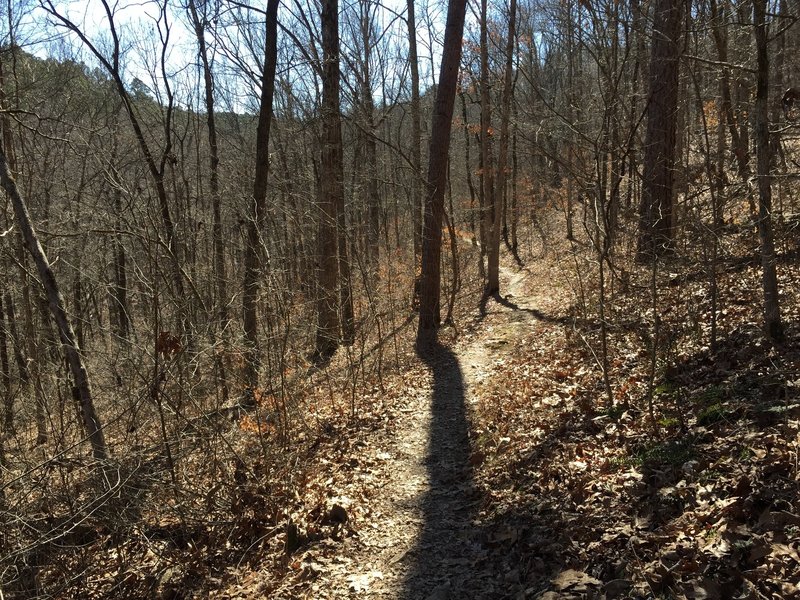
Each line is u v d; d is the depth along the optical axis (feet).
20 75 46.29
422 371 35.94
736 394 16.47
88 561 16.98
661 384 19.93
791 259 26.40
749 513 10.93
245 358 25.17
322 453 23.61
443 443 23.21
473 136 94.27
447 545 15.01
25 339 39.06
